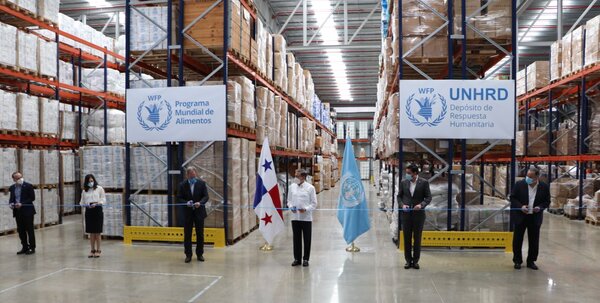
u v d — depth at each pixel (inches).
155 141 378.6
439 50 368.2
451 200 354.6
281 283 267.0
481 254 345.4
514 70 355.3
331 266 309.1
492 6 361.1
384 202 626.8
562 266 308.2
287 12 882.1
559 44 584.7
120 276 282.5
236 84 403.2
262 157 370.6
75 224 512.1
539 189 293.9
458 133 348.2
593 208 501.7
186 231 322.3
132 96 381.7
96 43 635.5
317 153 1039.6
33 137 470.6
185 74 486.6
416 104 350.3
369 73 1269.7
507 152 400.2
